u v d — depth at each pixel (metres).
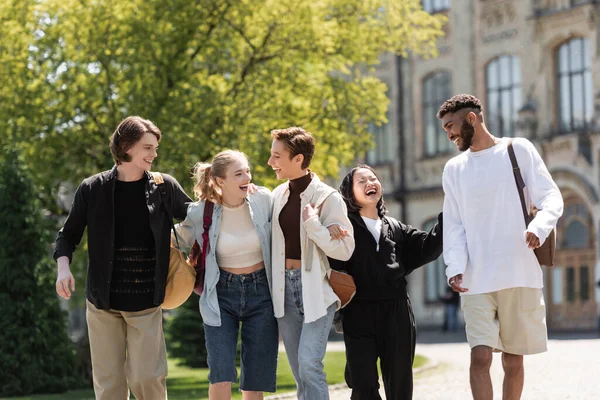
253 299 7.43
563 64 35.16
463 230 7.49
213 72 19.59
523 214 7.31
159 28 18.25
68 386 16.20
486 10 37.44
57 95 17.86
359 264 7.71
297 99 19.78
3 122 17.62
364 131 21.03
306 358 7.29
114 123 17.84
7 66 17.84
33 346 15.88
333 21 19.66
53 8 18.34
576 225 34.34
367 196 7.85
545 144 35.09
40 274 16.12
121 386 7.31
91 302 7.15
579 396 10.88
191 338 20.61
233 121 18.11
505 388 7.74
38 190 17.33
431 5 39.34
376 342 7.77
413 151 40.16
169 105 17.64
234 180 7.41
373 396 7.74
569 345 21.55
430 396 11.98
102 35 18.00
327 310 7.44
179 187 7.43
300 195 7.48
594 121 33.94
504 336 7.49
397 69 40.47
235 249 7.44
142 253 7.17
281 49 19.48
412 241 8.02
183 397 13.73
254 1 18.98
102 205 7.13
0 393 15.55
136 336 7.18
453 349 23.00
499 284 7.30
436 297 38.56
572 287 34.16
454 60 38.56
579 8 34.28
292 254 7.48
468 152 7.58
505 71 36.91
